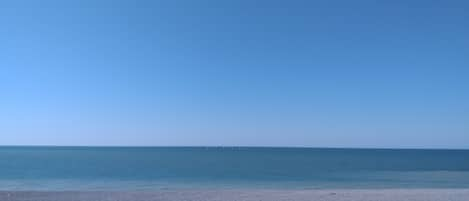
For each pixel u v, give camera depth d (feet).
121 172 179.22
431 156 437.17
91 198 75.92
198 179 145.48
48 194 80.64
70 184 124.57
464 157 399.85
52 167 213.25
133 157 359.25
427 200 74.28
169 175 163.53
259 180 141.69
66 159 311.47
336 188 113.50
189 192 86.12
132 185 122.01
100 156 383.45
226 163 266.16
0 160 289.74
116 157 361.30
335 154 503.20
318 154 497.05
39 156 375.25
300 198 76.84
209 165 240.32
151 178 149.48
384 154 513.45
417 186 120.88
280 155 449.06
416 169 206.90
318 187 116.98
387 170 200.44
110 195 80.33
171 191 88.79
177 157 372.38
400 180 142.61
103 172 179.01
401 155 470.39
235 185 123.44
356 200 74.02
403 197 77.87
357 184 126.62
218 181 138.10
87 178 148.05
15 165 230.27
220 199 75.41
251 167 221.87
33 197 76.02
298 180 143.13
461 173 178.60
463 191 89.92
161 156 395.55
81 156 376.07
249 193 84.69
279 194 82.79
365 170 200.75
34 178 147.43
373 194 83.20
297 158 362.74
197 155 430.61
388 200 74.28
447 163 273.95
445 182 134.82
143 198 76.28
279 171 190.60
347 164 256.93
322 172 183.93
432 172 185.47
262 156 408.67
